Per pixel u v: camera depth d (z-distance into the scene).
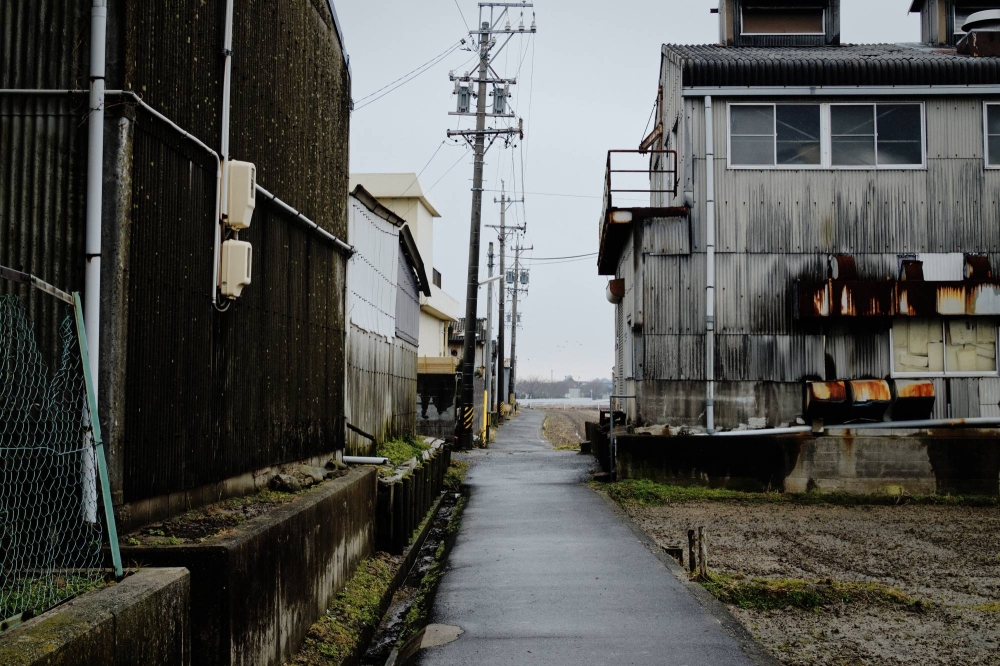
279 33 8.49
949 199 16.73
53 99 5.44
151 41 5.64
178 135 6.00
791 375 16.58
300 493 7.69
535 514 13.31
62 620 3.51
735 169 16.81
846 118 16.88
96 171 5.30
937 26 20.22
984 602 8.66
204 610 4.72
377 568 9.61
